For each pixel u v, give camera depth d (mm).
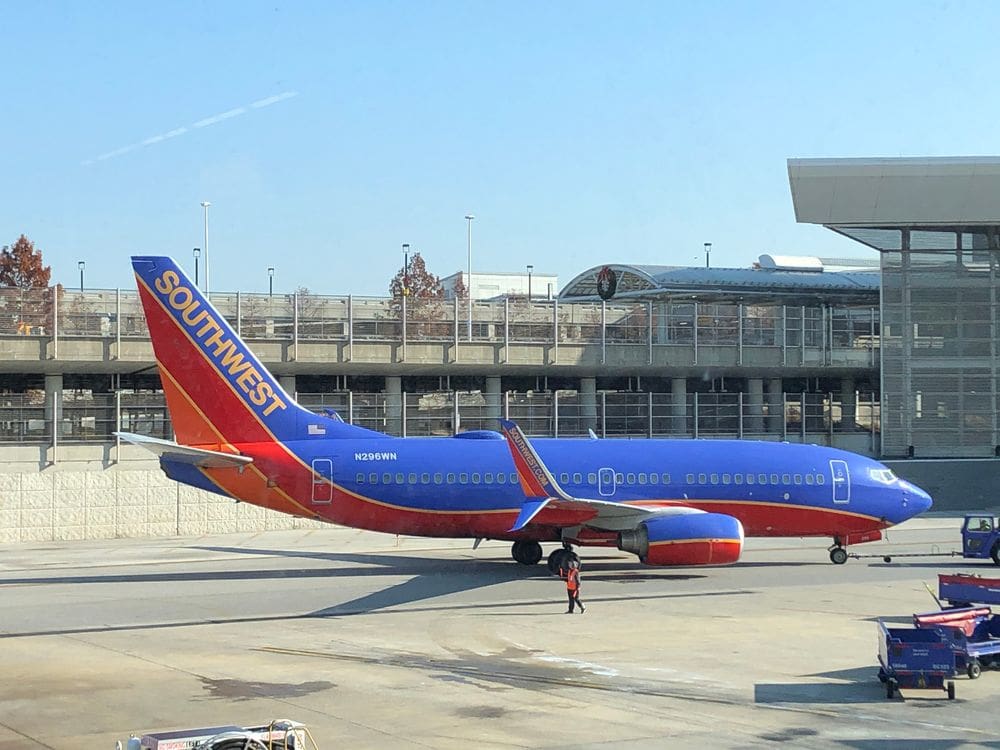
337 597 37938
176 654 28188
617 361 70750
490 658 27688
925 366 73875
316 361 64375
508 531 44750
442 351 67000
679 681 25016
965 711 22484
